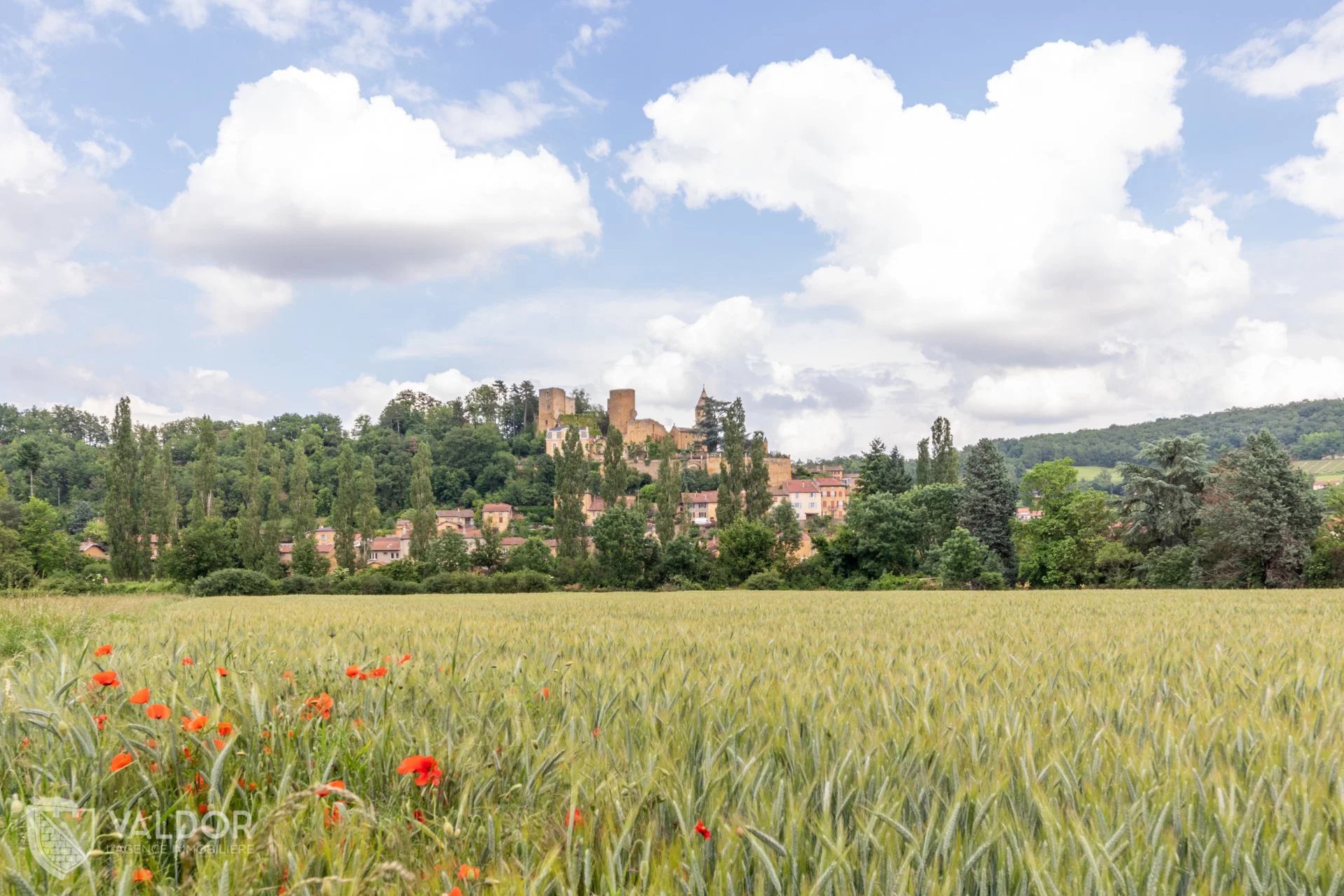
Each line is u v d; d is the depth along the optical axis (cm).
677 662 786
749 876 289
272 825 286
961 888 269
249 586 6981
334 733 434
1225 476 6494
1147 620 1752
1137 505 7206
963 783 356
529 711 521
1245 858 277
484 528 9181
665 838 322
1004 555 8294
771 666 776
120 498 9456
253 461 12912
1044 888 258
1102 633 1323
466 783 364
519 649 939
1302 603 2648
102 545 14800
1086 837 294
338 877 255
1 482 13775
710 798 350
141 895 291
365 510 14662
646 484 18750
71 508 17700
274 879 279
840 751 415
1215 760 409
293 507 13912
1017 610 2347
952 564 7088
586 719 487
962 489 8762
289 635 1125
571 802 332
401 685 586
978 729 467
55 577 7175
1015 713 505
